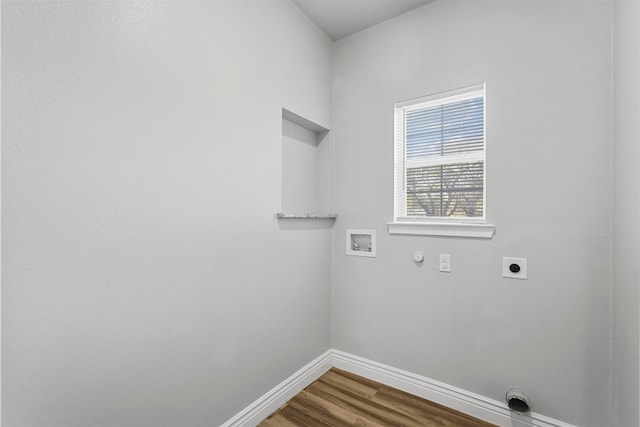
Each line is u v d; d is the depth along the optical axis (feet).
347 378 6.92
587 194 4.67
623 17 4.01
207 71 4.50
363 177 7.07
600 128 4.58
